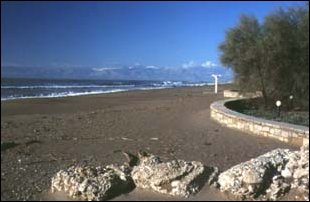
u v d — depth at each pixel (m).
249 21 35.19
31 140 18.61
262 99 35.00
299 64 34.31
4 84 101.19
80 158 14.73
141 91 70.44
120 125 23.84
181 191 8.85
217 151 15.98
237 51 34.72
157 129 21.98
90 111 33.84
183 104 37.59
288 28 34.34
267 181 8.95
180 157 14.73
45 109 36.47
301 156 9.25
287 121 25.58
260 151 15.98
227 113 22.84
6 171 12.48
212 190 8.98
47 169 12.82
